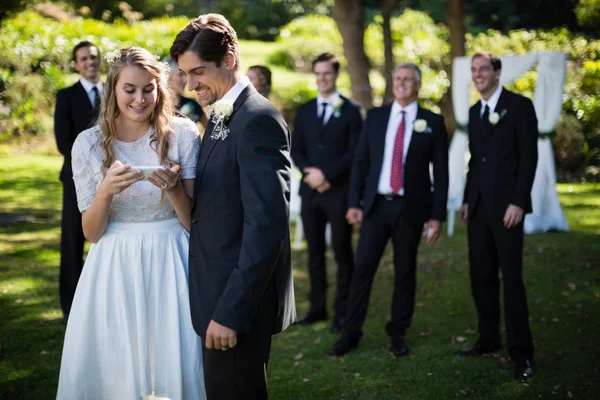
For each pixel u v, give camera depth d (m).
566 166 9.58
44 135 11.00
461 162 7.16
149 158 2.46
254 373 2.24
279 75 14.52
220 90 2.24
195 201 2.28
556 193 7.16
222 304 2.05
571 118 8.99
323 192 4.41
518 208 3.53
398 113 3.95
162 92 2.45
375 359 3.86
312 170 4.38
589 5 8.05
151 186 2.44
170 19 16.16
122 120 2.45
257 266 2.02
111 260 2.46
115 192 2.23
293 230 7.27
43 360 3.67
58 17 14.17
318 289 4.58
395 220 3.87
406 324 3.95
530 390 3.39
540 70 6.98
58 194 8.12
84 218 2.38
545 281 5.36
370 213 3.92
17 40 11.48
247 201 2.07
